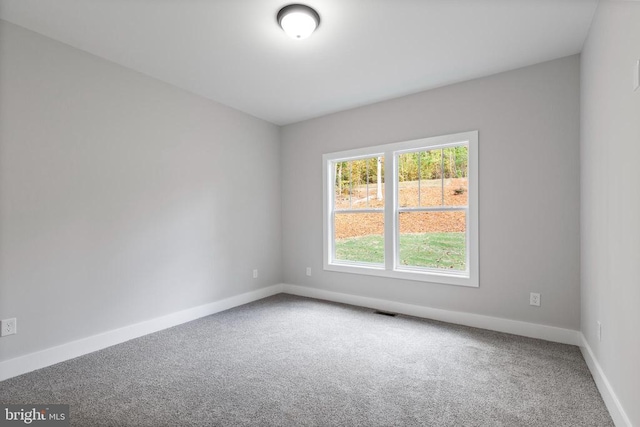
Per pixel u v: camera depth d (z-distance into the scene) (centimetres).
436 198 356
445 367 237
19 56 229
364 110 397
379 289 388
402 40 253
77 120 261
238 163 410
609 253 186
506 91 305
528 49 266
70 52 257
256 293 432
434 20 226
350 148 409
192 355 260
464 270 339
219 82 330
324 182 432
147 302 309
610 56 182
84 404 192
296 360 250
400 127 369
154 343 285
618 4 168
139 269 303
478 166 319
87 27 233
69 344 254
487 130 315
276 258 468
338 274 423
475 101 321
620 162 166
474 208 321
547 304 287
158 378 223
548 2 207
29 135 234
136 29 236
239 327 325
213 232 376
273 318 353
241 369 236
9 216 225
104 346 275
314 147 443
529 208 294
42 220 241
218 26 233
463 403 192
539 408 186
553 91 283
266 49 266
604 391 192
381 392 204
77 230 260
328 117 429
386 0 204
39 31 237
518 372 229
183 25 231
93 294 270
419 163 367
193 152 355
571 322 276
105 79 280
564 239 279
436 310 346
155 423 174
